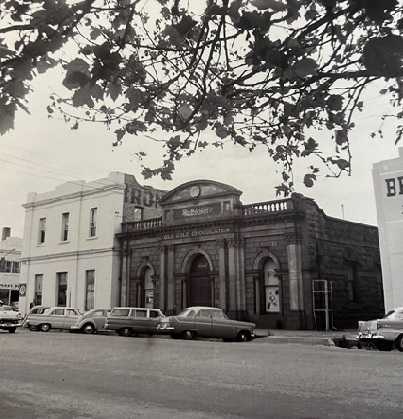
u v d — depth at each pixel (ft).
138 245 107.45
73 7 11.46
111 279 109.09
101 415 23.08
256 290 86.79
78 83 11.55
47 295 123.75
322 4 11.92
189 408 24.31
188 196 98.73
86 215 118.52
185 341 65.98
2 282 191.31
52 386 30.86
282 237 84.74
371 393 27.43
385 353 48.67
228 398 26.58
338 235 91.09
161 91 15.26
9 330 87.86
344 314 87.66
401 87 15.84
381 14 10.05
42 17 11.31
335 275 87.92
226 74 15.39
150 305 104.37
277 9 10.66
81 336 76.43
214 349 53.16
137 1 12.72
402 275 69.21
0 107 11.69
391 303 69.51
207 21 12.12
